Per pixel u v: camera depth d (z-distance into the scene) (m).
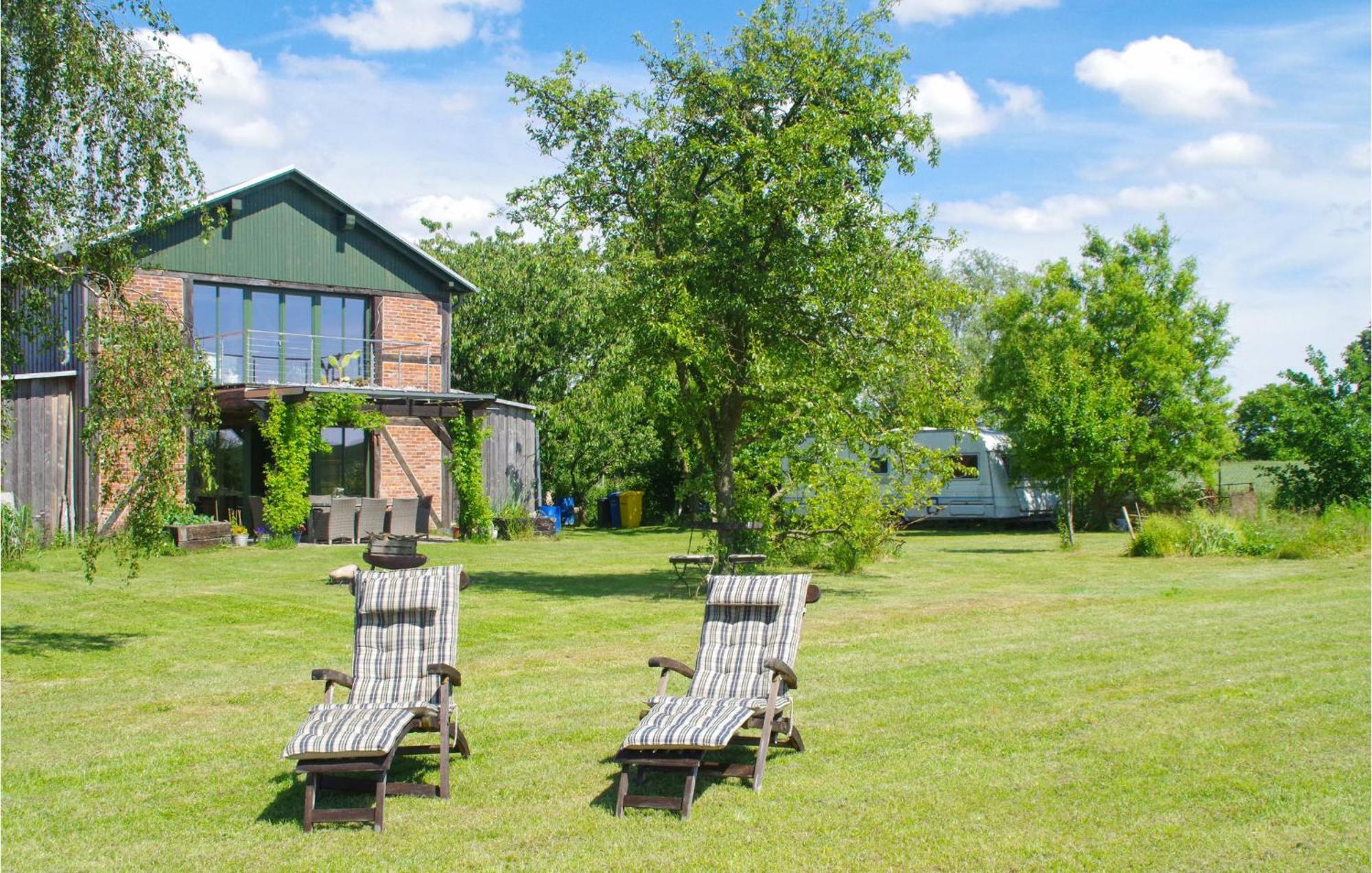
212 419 12.25
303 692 9.52
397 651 7.62
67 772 7.27
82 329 11.47
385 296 26.92
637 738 6.60
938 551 24.66
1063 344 32.97
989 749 7.60
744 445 18.00
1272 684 9.38
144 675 10.24
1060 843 5.86
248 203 24.88
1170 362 33.19
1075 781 6.87
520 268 33.94
